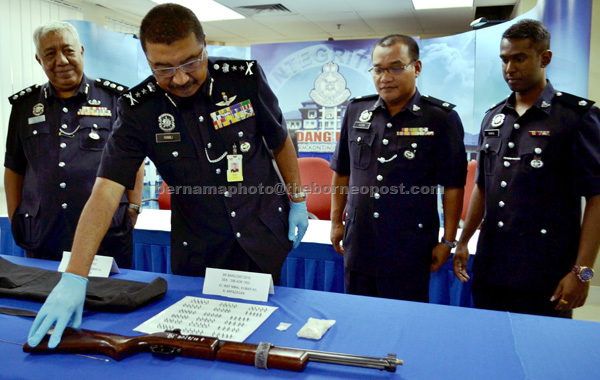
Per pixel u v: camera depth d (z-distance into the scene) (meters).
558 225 1.39
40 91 1.75
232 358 0.82
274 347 0.83
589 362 0.81
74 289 0.96
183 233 1.33
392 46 1.53
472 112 4.26
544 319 1.00
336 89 4.80
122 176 1.17
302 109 4.93
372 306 1.08
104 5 5.60
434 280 1.88
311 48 4.80
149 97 1.20
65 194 1.65
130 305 1.04
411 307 1.08
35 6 4.41
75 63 1.63
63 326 0.90
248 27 6.91
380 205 1.59
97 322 0.99
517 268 1.43
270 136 1.30
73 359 0.84
